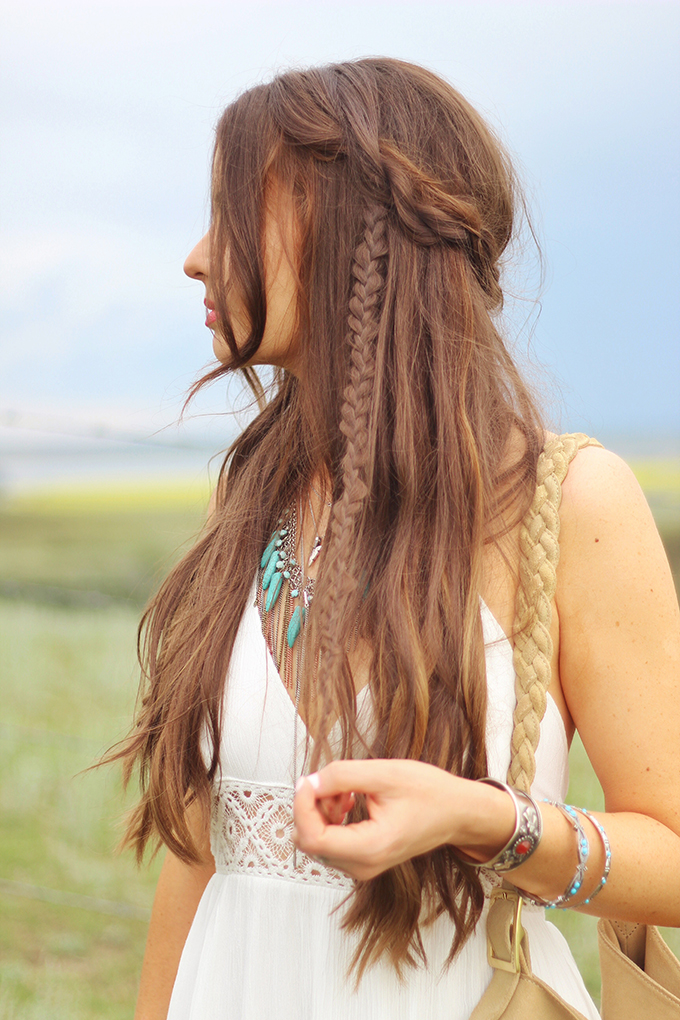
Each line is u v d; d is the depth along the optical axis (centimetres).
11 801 321
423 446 102
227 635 111
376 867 72
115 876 310
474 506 99
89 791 321
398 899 90
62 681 348
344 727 94
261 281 109
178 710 110
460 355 104
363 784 72
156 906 128
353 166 106
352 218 107
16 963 269
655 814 90
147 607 136
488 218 112
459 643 95
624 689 92
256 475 126
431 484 102
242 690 106
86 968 269
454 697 94
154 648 128
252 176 108
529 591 96
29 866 306
